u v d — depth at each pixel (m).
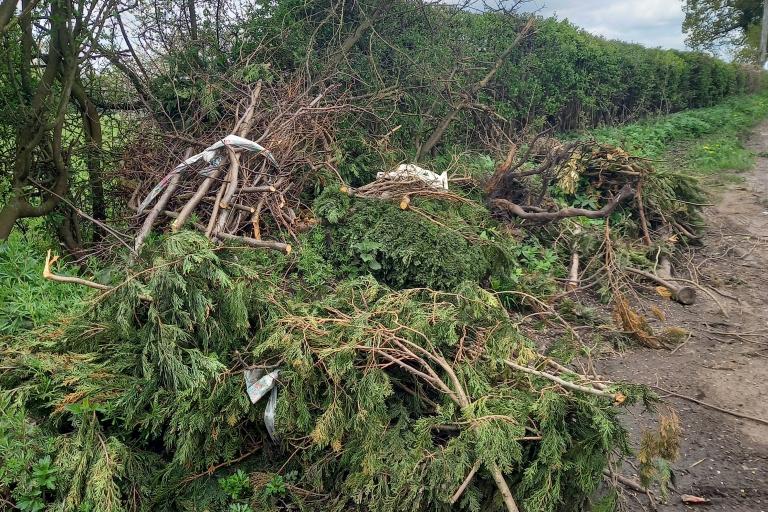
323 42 6.99
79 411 2.42
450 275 4.16
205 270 2.80
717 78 19.27
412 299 3.45
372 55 7.08
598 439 2.45
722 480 3.09
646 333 4.52
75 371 2.62
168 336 2.64
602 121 14.17
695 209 6.93
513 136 9.86
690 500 2.92
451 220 4.64
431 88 7.58
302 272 4.30
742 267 6.23
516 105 10.53
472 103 7.68
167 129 5.54
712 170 10.39
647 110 15.70
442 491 2.33
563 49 11.73
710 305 5.37
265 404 2.77
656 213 6.71
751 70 25.03
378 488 2.41
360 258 4.41
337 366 2.67
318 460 2.66
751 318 5.06
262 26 6.37
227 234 4.01
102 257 4.53
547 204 6.48
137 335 2.78
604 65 13.34
